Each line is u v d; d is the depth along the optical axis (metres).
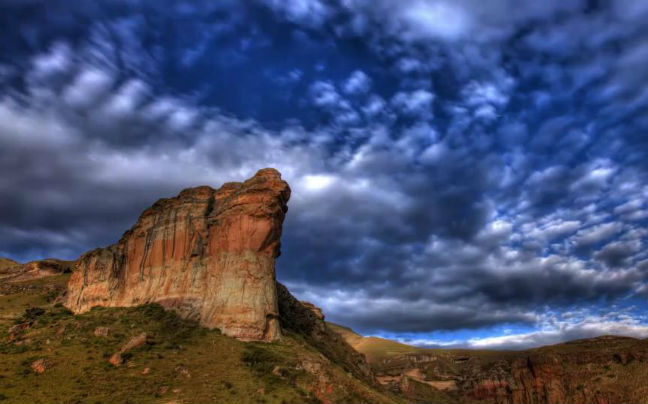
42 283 168.88
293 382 74.50
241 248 96.38
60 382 69.56
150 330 88.25
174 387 68.94
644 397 177.88
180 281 99.38
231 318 89.44
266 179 103.31
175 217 107.69
